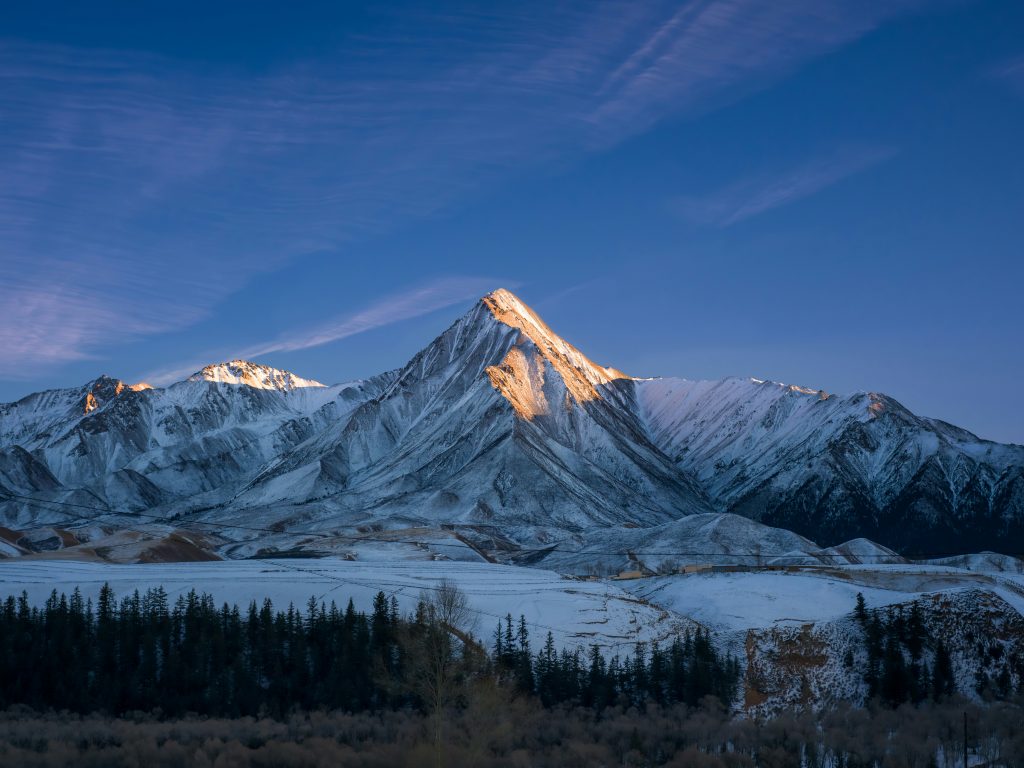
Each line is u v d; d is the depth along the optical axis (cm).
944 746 9975
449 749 9069
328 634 12575
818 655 12912
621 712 11281
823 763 9656
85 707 11419
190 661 12025
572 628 13662
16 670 11712
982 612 13775
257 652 12194
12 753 8706
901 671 12344
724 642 13212
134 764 8612
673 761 9325
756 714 11756
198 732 10019
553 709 11275
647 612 14500
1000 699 12500
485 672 11338
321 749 9212
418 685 10325
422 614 11569
